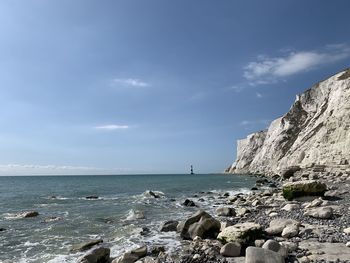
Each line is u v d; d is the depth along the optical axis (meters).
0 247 14.89
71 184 88.44
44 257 13.02
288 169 59.34
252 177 90.12
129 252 11.73
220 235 12.18
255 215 19.34
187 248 12.28
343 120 57.09
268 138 113.75
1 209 30.22
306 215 16.61
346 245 10.59
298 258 9.64
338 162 50.66
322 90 91.38
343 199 22.34
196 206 28.23
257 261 9.06
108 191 54.00
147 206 28.70
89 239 16.03
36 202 36.31
